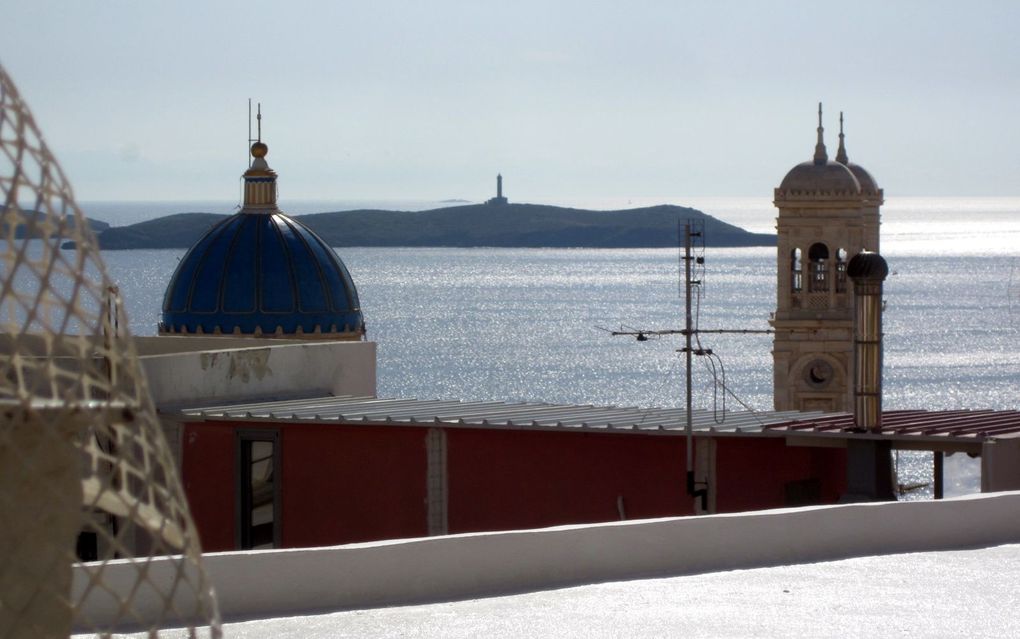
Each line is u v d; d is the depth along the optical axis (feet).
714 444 82.07
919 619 51.01
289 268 152.35
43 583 24.17
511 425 85.35
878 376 79.20
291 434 90.68
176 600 50.06
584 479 84.58
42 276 23.75
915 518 63.62
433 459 87.35
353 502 88.89
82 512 24.34
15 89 23.97
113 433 25.50
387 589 53.72
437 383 587.27
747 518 60.44
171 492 24.16
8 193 23.61
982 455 74.84
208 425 92.99
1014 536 65.77
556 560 56.95
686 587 56.13
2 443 23.59
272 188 156.66
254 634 48.85
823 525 62.03
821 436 79.46
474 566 55.47
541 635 48.60
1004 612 52.03
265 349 106.42
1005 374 585.22
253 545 92.32
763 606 52.90
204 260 153.48
